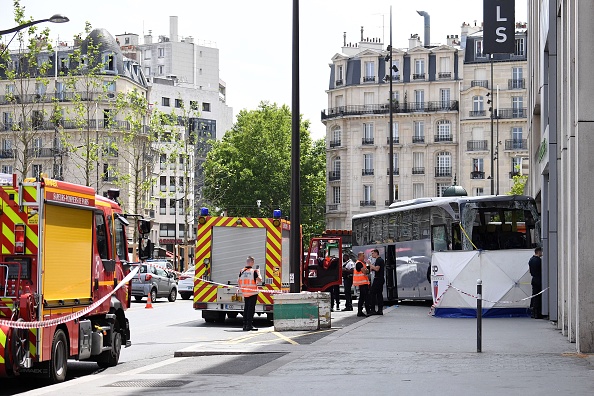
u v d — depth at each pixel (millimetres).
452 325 26109
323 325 24938
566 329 22078
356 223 46438
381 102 109000
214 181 110312
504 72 104375
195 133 85562
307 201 111500
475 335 22344
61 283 14867
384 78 108812
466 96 105125
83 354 15727
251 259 26094
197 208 128250
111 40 101875
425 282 37406
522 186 78312
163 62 144375
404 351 18328
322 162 115500
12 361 13367
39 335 13836
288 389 13109
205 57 147750
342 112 110375
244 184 108188
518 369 15117
